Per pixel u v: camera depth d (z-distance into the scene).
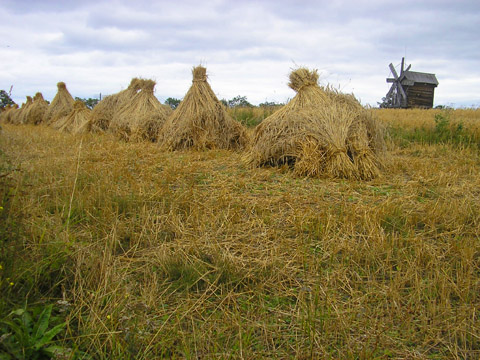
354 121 6.77
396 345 2.35
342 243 3.59
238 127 9.98
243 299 2.81
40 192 4.64
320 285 2.98
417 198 5.26
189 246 3.50
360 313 2.61
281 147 6.87
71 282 2.76
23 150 8.12
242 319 2.55
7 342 1.94
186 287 2.89
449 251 3.48
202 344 2.28
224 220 4.18
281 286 2.97
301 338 2.39
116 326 2.30
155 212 4.33
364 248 3.47
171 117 9.88
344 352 2.25
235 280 2.99
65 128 15.12
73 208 4.16
